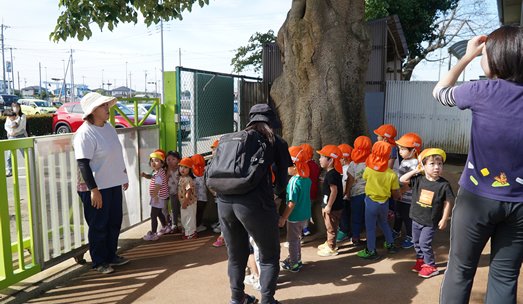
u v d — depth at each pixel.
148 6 6.84
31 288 3.47
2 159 3.14
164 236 4.95
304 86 5.99
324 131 5.79
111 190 3.81
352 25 5.97
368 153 4.37
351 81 5.96
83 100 3.69
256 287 3.43
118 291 3.38
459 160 10.37
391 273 3.64
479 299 3.04
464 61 2.04
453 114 10.38
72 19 6.52
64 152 3.75
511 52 1.75
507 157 1.72
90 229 3.73
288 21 6.22
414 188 3.67
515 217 1.75
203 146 6.54
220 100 7.19
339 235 4.64
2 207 3.17
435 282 3.42
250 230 2.71
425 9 20.70
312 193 4.78
